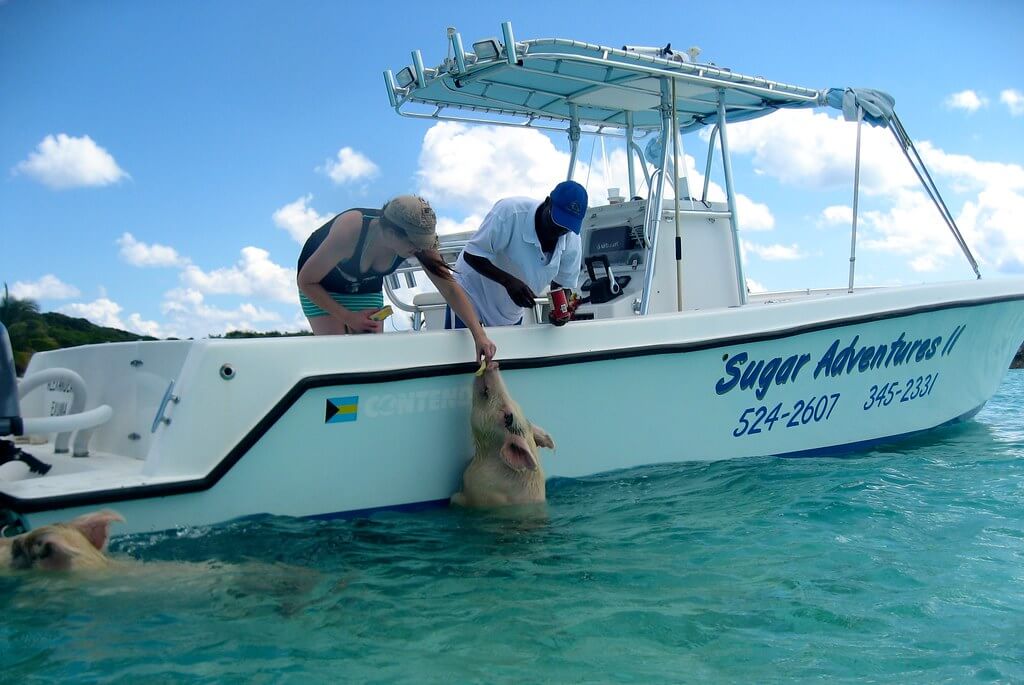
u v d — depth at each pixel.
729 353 4.92
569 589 3.05
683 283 6.20
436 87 5.97
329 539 3.64
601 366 4.53
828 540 3.60
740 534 3.69
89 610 2.82
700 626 2.73
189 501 3.58
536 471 4.14
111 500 3.40
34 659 2.47
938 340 5.95
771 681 2.34
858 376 5.55
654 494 4.38
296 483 3.80
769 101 6.54
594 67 5.56
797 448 5.36
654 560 3.37
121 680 2.33
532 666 2.44
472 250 4.53
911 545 3.53
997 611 2.84
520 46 4.95
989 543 3.56
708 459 4.98
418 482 4.11
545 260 4.53
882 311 5.48
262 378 3.69
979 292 6.01
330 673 2.38
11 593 2.93
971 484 4.60
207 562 3.29
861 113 6.09
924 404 6.05
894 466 5.08
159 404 3.97
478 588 3.07
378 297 4.48
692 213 6.10
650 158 7.48
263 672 2.39
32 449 4.54
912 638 2.63
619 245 6.29
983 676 2.37
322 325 4.46
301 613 2.82
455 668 2.42
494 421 4.05
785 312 5.11
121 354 4.28
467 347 4.19
